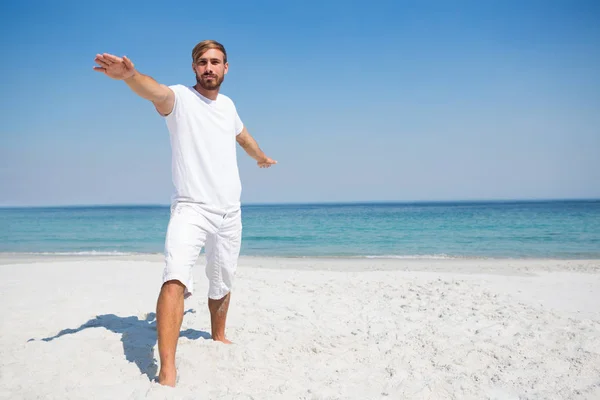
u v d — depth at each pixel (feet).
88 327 13.38
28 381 8.59
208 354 10.73
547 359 11.89
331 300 19.93
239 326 14.23
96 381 8.72
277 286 23.70
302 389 9.39
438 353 12.26
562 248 56.95
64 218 194.59
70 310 16.17
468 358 11.93
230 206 10.36
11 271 29.07
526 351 12.46
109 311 16.21
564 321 15.85
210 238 10.58
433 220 138.41
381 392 9.57
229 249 10.88
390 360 11.61
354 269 34.58
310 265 38.04
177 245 9.27
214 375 9.61
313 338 13.08
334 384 9.86
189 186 9.69
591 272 32.60
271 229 104.22
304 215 215.10
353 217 176.55
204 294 20.42
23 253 50.67
